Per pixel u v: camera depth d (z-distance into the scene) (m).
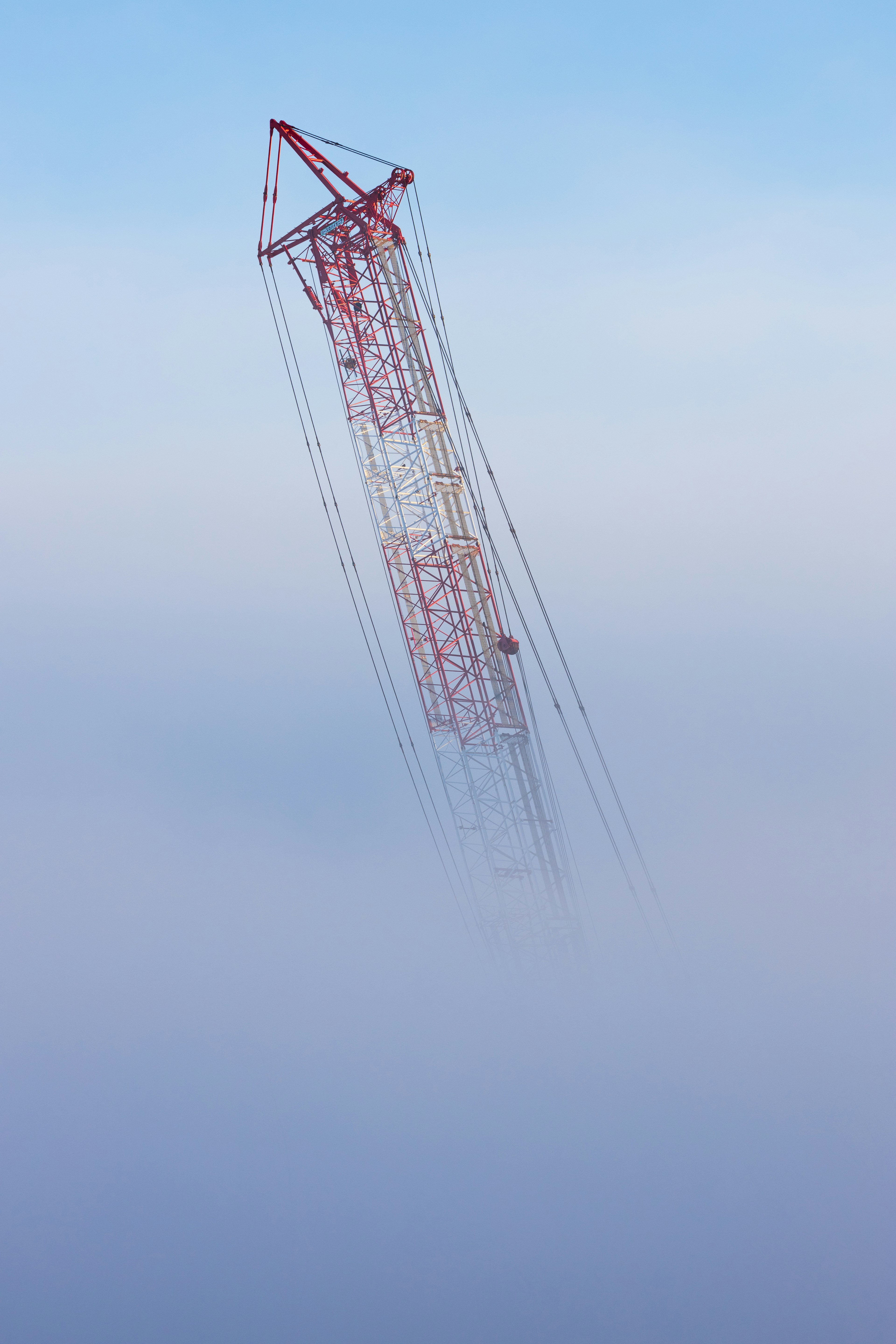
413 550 56.06
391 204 54.59
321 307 56.12
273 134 53.47
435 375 55.59
